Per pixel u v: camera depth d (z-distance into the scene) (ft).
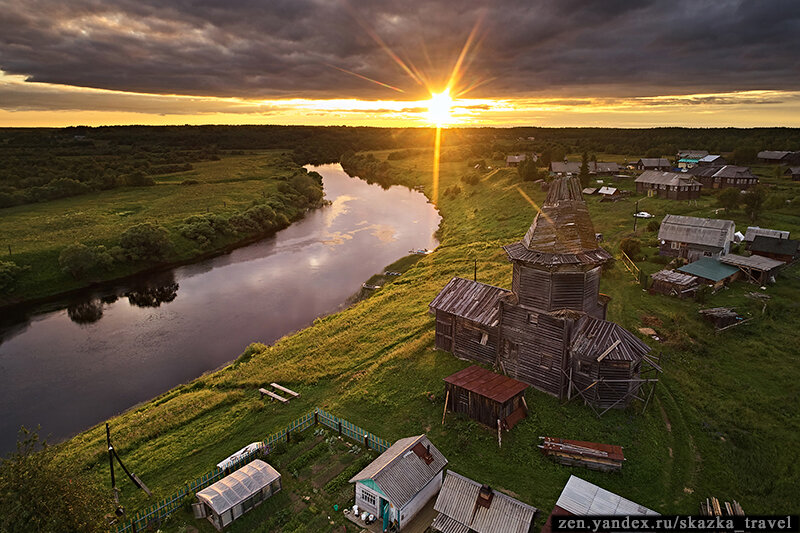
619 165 516.32
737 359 136.56
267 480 92.38
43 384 159.94
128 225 323.37
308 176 592.19
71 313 222.89
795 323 155.22
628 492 90.43
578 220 117.91
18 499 67.62
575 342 116.37
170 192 447.83
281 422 119.03
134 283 261.85
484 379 117.29
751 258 198.08
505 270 220.84
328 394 130.93
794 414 111.34
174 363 171.73
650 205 336.90
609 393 114.93
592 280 121.80
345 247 316.40
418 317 177.47
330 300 225.15
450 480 84.02
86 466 105.70
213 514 86.79
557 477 94.79
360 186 609.83
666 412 114.62
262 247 323.37
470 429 109.70
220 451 109.19
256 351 168.35
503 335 129.59
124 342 189.78
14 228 307.99
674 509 86.07
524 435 107.14
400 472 87.15
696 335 148.77
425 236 340.80
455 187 483.51
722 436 105.50
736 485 91.40
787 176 421.59
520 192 398.42
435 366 139.33
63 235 295.28
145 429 119.85
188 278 265.75
